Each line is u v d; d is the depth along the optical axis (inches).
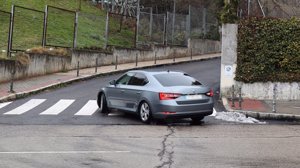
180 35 1675.7
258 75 824.9
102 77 1080.8
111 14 1674.5
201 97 543.5
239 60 828.0
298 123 603.5
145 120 552.4
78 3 1895.9
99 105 663.1
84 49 1227.2
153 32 1569.9
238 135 476.1
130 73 608.1
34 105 687.7
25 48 1101.7
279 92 826.8
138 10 1545.3
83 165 325.1
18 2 1519.4
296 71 828.6
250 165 327.6
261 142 430.6
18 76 919.0
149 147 398.0
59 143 413.1
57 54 1106.7
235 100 807.1
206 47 1803.6
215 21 1878.7
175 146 404.2
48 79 956.6
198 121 571.8
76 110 653.3
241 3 1089.4
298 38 829.2
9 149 379.6
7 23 1266.0
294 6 1095.6
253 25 827.4
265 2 1107.9
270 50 828.0
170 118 534.9
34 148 386.0
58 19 1471.5
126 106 592.1
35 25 1334.9
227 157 356.2
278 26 828.0
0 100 706.8
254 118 639.1
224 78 830.5
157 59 1531.7
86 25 1524.4
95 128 512.1
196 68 1302.9
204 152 376.8
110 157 353.7
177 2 1914.4
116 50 1354.6
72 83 953.5
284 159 349.7
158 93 533.6
